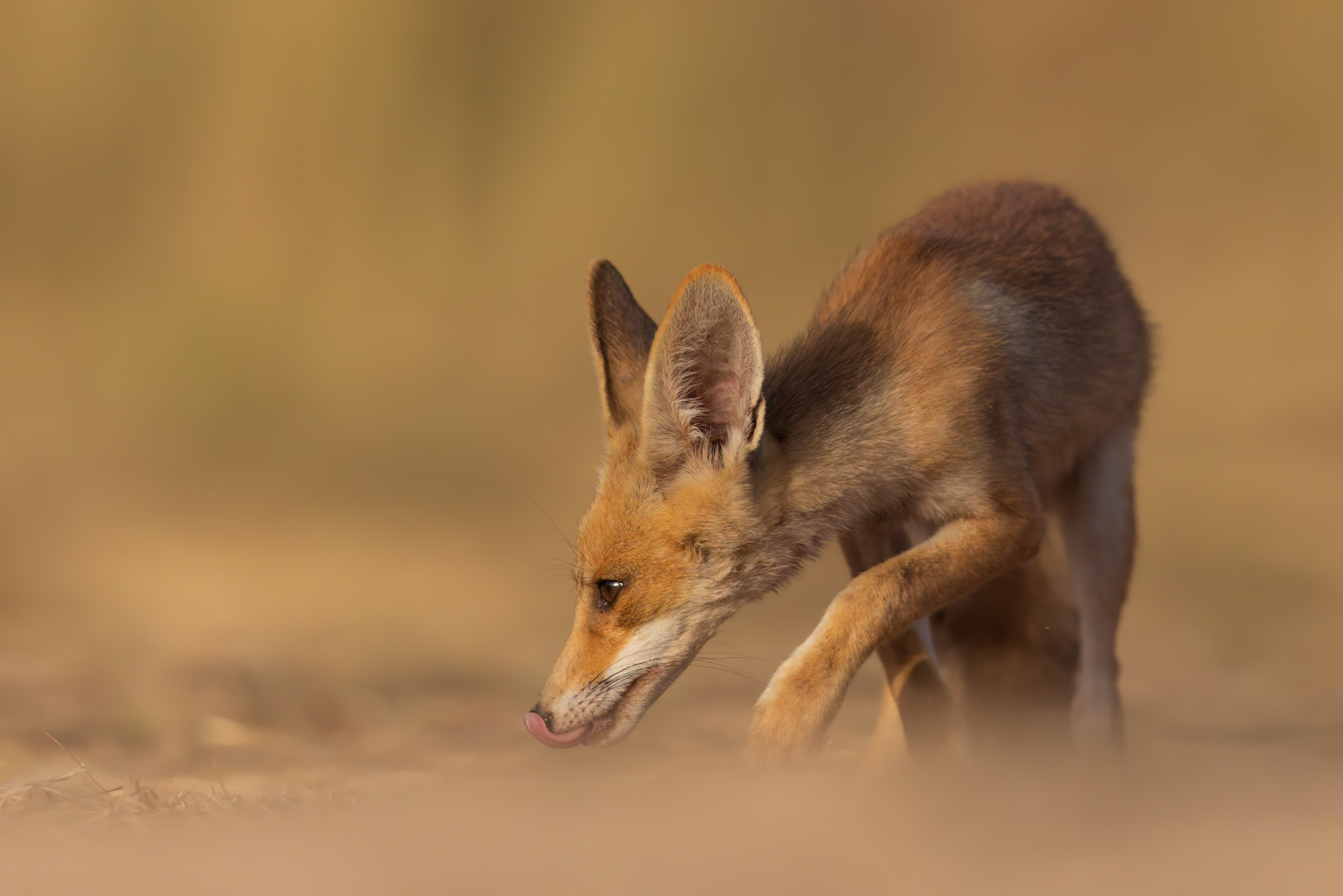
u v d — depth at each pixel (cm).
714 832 560
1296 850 526
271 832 570
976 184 865
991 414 682
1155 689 1049
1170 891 474
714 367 637
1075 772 745
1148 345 848
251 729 880
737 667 1156
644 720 939
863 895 475
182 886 483
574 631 659
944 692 723
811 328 730
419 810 621
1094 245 814
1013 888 481
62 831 566
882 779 692
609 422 686
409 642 1248
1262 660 1154
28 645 1170
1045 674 805
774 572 660
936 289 709
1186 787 700
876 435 671
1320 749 830
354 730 891
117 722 883
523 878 494
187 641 1216
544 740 644
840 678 616
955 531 666
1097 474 808
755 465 643
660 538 639
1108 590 805
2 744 812
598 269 704
